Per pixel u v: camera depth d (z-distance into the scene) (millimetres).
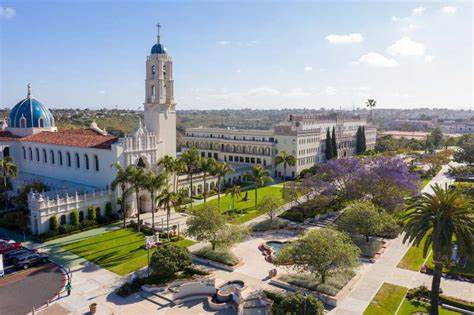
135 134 82938
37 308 44031
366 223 59000
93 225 74062
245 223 77500
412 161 156250
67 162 91938
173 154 93812
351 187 80000
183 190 78938
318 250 45844
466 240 37906
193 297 47094
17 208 81250
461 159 142250
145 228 72688
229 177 121125
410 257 58906
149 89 88875
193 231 57531
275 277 50719
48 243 65062
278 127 138625
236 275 52469
